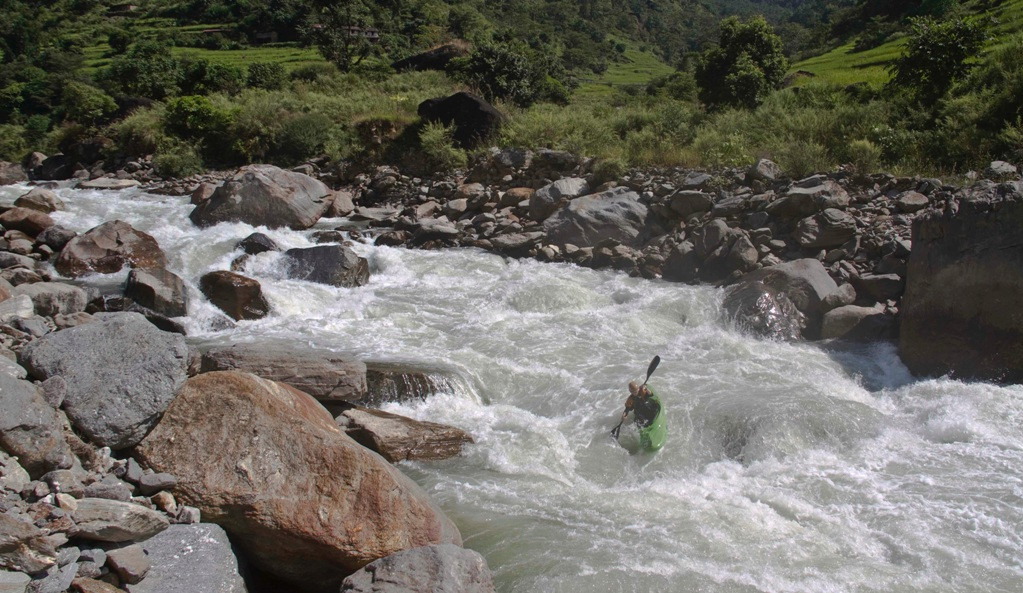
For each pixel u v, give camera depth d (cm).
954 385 1012
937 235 1082
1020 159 1493
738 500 756
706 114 2308
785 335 1198
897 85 2086
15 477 545
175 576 535
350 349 1076
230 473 614
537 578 616
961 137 1617
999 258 1006
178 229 1612
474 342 1141
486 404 988
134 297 1134
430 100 2272
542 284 1361
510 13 10712
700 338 1184
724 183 1590
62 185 2280
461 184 1948
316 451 630
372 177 2120
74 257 1288
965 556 647
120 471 604
